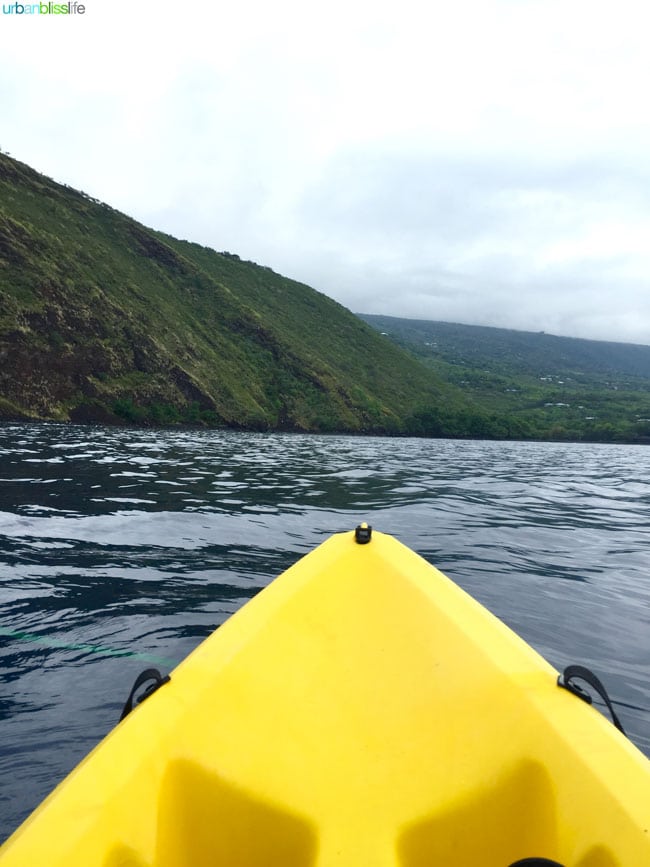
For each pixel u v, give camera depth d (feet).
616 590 14.79
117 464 35.55
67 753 7.00
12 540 16.30
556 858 4.07
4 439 48.70
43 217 143.23
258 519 20.99
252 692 5.59
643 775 4.28
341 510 23.94
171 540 17.20
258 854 4.44
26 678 8.78
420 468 47.26
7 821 5.88
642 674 9.98
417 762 5.04
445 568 16.02
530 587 14.66
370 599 7.13
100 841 3.62
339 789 4.77
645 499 34.45
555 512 27.02
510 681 5.60
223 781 4.67
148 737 4.62
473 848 4.52
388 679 5.97
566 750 4.62
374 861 4.08
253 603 7.13
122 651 9.75
